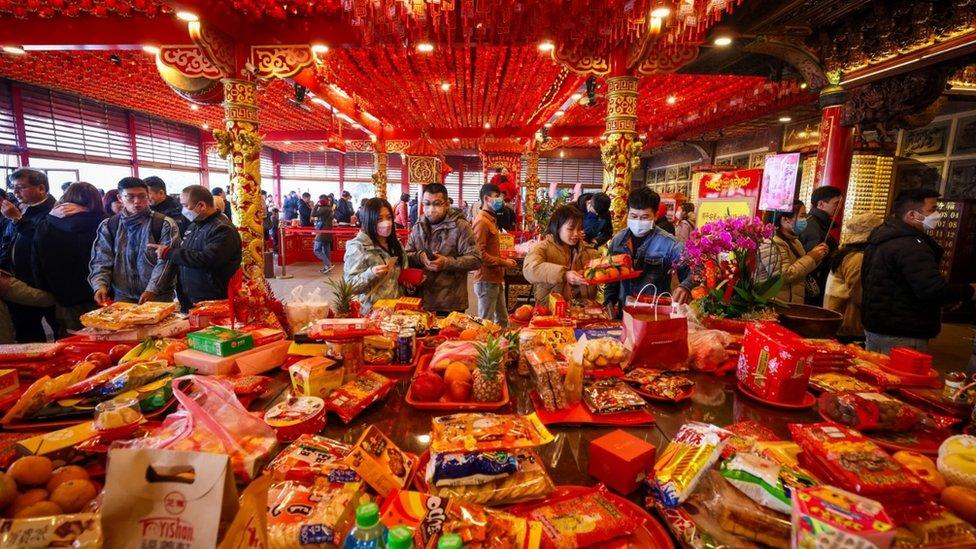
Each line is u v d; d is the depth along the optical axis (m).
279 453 0.97
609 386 1.32
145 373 1.26
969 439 0.93
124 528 0.57
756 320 1.78
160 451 0.58
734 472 0.82
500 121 9.65
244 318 1.68
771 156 2.39
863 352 1.68
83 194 2.98
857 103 4.20
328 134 10.40
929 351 4.40
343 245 10.50
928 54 3.50
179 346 1.52
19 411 1.11
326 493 0.81
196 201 2.85
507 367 1.55
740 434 1.07
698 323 1.79
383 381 1.35
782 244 2.95
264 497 0.65
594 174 18.19
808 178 6.70
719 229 1.86
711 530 0.78
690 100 7.24
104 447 0.92
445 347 1.47
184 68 3.95
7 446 0.94
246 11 3.57
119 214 2.92
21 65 5.98
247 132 4.04
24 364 1.40
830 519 0.64
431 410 1.26
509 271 4.87
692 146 12.96
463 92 6.85
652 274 2.57
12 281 2.53
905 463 0.92
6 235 3.14
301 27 3.84
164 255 2.77
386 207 2.51
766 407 1.32
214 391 1.01
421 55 5.00
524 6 2.82
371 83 6.27
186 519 0.56
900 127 4.79
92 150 9.14
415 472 0.94
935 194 2.24
